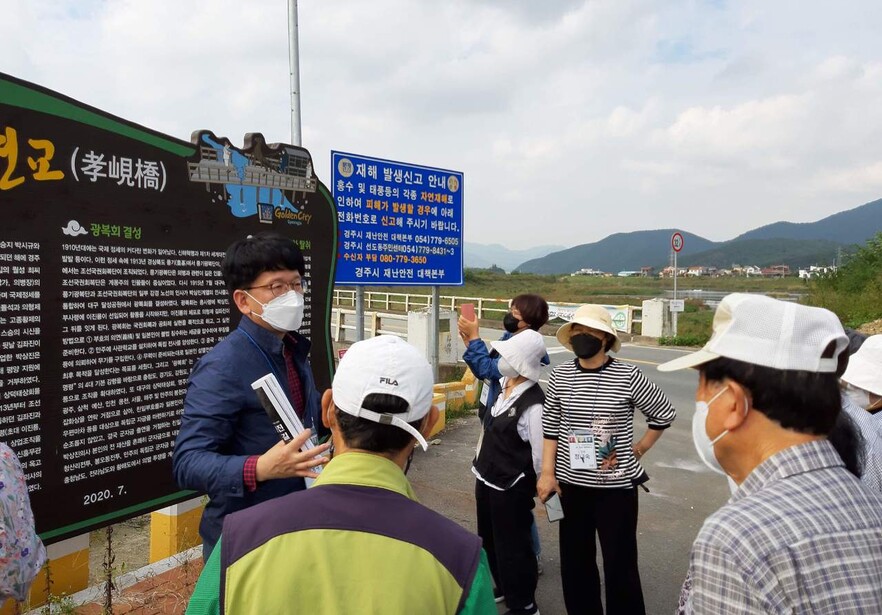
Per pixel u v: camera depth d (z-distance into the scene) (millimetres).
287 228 4129
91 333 2912
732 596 1073
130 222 3094
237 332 2252
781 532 1084
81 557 3506
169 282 3293
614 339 3088
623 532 3006
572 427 3092
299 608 1145
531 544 3340
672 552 4422
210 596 1222
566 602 3234
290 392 2309
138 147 3131
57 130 2777
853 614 1029
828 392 1184
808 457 1187
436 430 7375
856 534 1088
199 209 3473
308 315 4359
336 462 1351
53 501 2766
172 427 3279
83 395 2877
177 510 3980
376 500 1270
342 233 6699
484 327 19172
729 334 1256
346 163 6695
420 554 1214
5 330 2592
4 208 2596
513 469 3268
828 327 1203
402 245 7328
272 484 2148
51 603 3193
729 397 1247
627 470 3018
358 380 1345
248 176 3797
